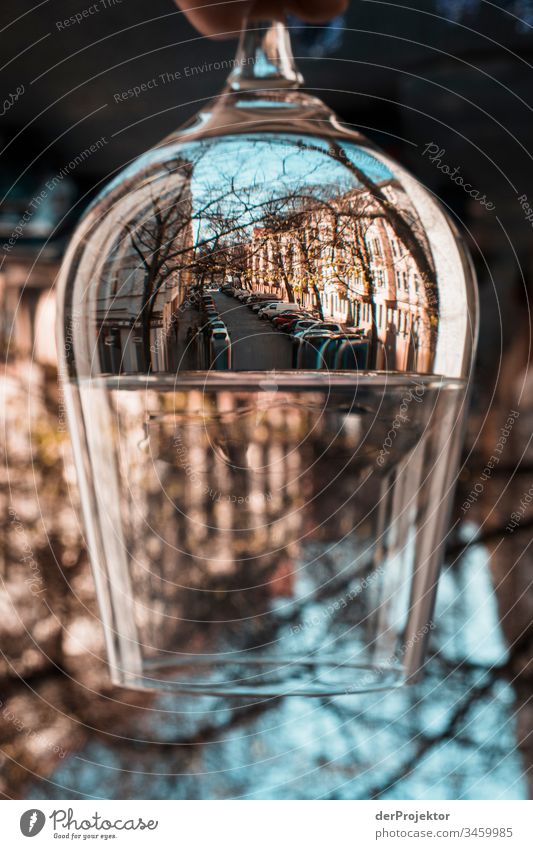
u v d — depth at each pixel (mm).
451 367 269
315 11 319
